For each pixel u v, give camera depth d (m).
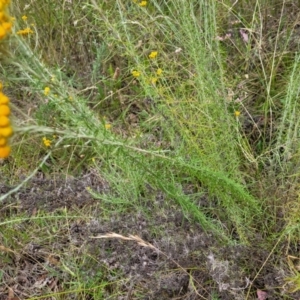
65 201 2.29
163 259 1.99
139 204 2.16
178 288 1.94
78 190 2.30
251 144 2.40
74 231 2.27
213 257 1.83
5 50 1.40
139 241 1.79
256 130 2.41
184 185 2.20
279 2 2.77
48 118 2.26
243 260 1.97
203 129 1.91
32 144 2.54
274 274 1.91
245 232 2.03
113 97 2.64
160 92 1.96
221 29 2.60
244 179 2.20
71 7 2.68
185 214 1.99
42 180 2.37
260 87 2.55
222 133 1.96
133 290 2.01
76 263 2.20
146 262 1.99
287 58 2.56
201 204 2.14
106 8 2.60
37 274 2.24
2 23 1.37
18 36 1.42
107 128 1.66
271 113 2.19
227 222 2.11
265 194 2.05
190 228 2.04
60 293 2.00
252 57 2.49
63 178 2.45
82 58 2.82
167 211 2.06
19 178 2.46
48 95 1.58
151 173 1.74
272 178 2.05
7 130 1.29
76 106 1.61
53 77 1.56
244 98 2.35
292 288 1.80
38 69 1.51
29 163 2.55
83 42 2.78
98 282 2.10
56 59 2.73
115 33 2.00
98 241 2.10
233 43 2.51
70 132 1.46
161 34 2.54
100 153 2.21
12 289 2.21
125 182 2.10
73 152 2.29
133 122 2.59
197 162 1.89
